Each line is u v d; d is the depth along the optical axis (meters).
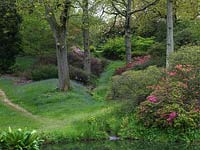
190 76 22.44
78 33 45.31
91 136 21.47
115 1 36.81
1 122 24.00
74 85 33.69
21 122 23.95
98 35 45.47
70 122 23.19
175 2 37.69
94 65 43.81
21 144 15.19
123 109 23.38
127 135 21.66
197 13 39.06
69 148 19.67
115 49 50.16
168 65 24.34
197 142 20.61
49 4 27.77
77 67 42.00
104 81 38.38
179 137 20.86
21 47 40.44
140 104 22.05
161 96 21.77
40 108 27.56
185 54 23.30
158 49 34.91
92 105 27.50
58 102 28.52
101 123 22.48
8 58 39.53
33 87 32.88
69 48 45.06
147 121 21.56
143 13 42.12
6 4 38.31
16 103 29.44
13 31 39.09
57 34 31.11
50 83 33.75
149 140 21.14
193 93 22.17
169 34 28.59
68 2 29.06
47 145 20.44
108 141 21.19
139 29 45.72
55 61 41.16
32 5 29.14
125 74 23.70
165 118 21.09
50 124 23.20
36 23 39.12
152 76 23.28
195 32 33.53
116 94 23.84
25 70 39.41
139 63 34.75
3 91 33.31
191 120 20.86
